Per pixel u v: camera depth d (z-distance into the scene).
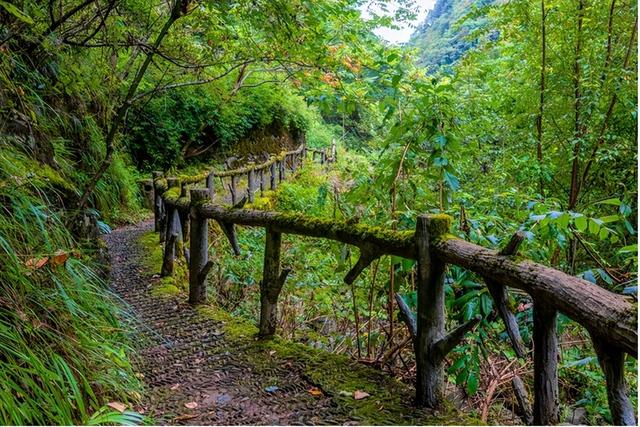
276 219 3.03
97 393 2.03
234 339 3.19
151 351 3.02
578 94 4.86
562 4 4.85
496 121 5.54
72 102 5.26
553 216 2.27
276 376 2.61
